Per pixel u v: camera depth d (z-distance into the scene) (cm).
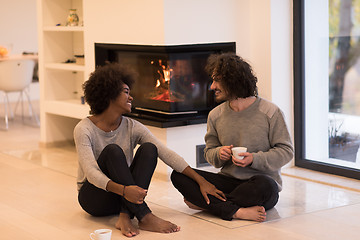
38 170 486
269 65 462
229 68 329
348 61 436
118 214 352
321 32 453
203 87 462
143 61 468
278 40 463
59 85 603
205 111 462
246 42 476
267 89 467
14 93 991
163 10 434
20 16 1001
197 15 450
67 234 316
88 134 319
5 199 392
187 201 352
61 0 595
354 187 412
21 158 538
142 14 456
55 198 394
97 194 324
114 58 497
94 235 287
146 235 310
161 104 454
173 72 446
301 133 476
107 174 316
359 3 423
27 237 312
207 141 354
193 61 455
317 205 367
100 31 506
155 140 336
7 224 336
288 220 334
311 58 462
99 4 503
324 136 461
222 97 336
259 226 323
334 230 316
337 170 447
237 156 323
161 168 451
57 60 599
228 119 343
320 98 460
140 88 475
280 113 337
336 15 441
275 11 460
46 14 587
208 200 332
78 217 348
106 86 317
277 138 335
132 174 314
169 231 313
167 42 438
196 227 323
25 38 1011
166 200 386
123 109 323
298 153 477
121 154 307
